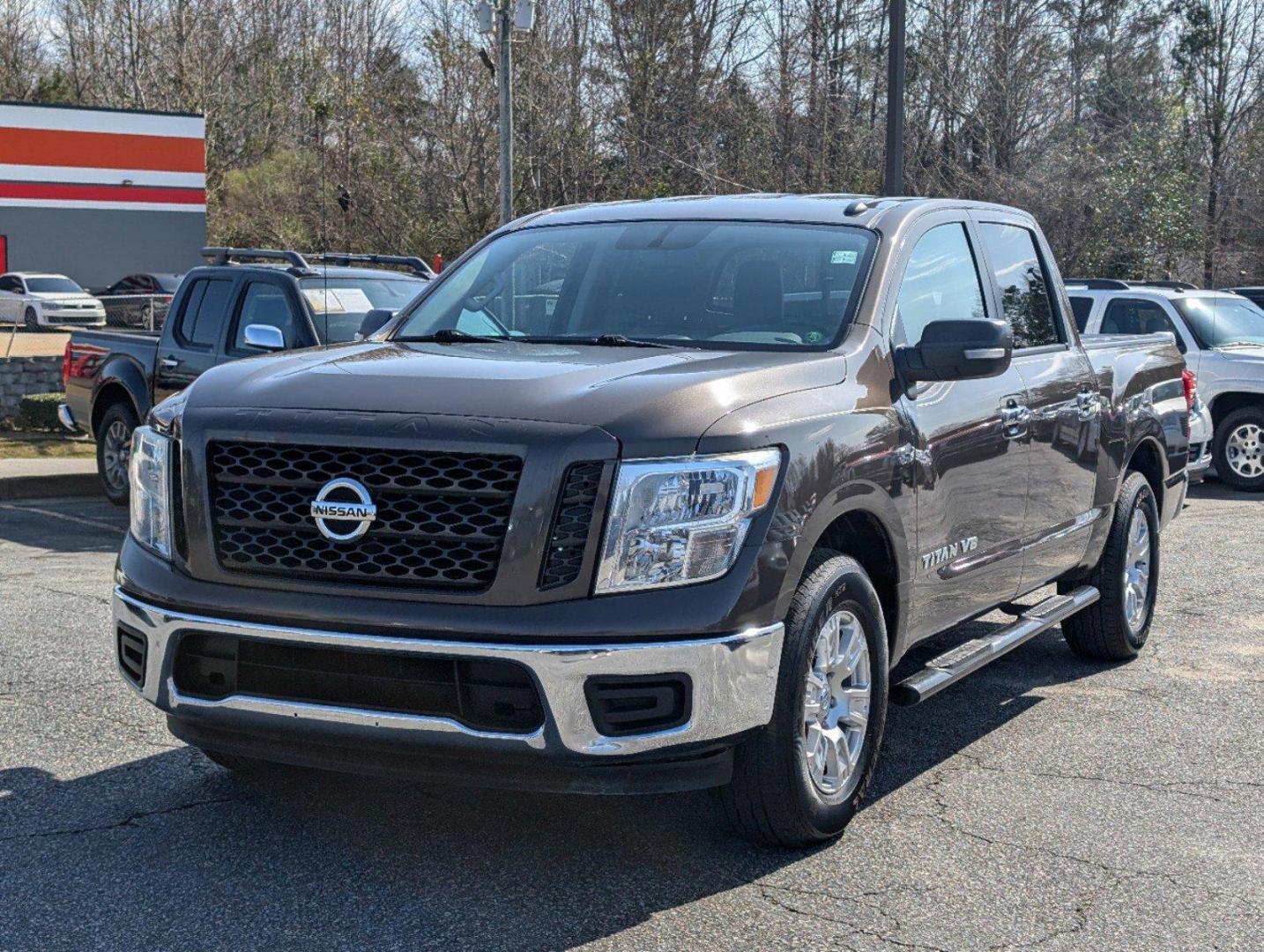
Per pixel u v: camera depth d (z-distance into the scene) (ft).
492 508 12.41
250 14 207.31
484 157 102.22
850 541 15.61
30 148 139.23
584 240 18.16
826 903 12.98
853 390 14.92
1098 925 12.62
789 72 113.09
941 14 118.42
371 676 12.62
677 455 12.58
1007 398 18.20
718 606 12.50
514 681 12.30
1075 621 22.70
